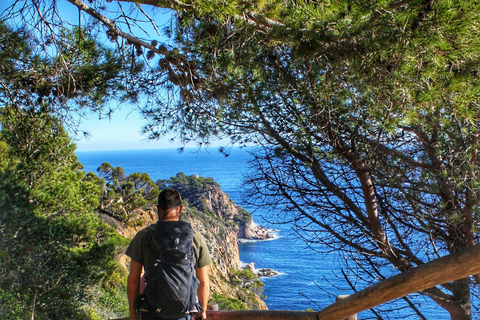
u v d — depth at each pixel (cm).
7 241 972
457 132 438
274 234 8075
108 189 3086
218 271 4097
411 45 340
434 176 444
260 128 490
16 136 539
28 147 552
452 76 369
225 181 14462
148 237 226
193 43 409
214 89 456
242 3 339
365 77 379
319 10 341
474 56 360
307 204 554
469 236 431
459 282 479
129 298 226
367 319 518
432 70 355
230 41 396
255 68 445
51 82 468
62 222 1207
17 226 1004
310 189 550
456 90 365
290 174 544
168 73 468
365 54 362
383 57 361
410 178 473
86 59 467
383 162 485
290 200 541
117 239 1220
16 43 421
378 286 197
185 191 7094
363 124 441
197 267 227
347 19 333
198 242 228
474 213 429
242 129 507
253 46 418
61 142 672
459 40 339
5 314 870
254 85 462
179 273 211
